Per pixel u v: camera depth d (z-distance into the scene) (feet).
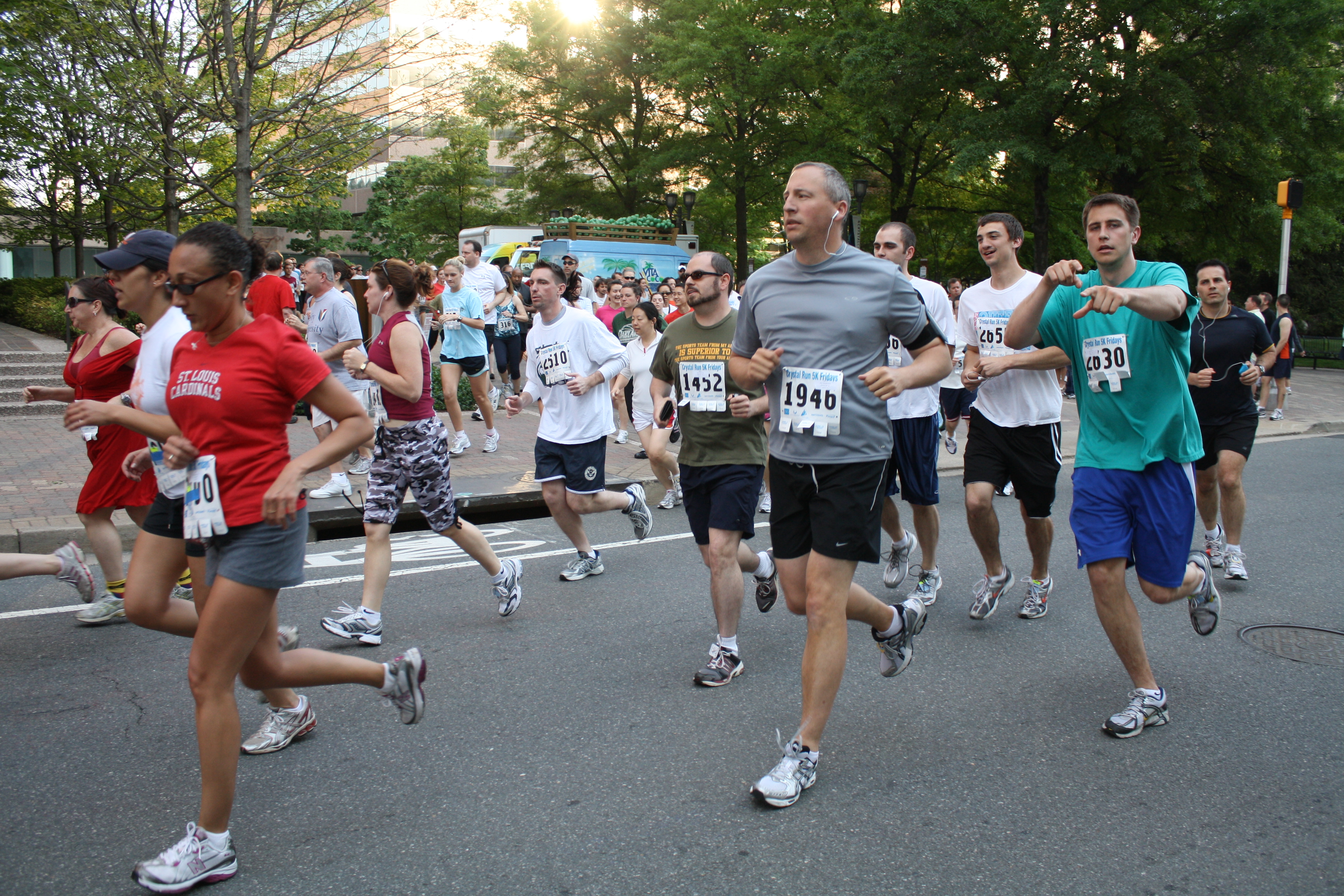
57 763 12.07
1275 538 24.77
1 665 15.33
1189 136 68.95
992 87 71.87
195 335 9.86
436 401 43.29
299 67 37.68
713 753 12.37
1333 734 13.05
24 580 20.07
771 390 11.85
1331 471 34.83
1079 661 15.76
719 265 15.48
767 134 93.86
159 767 11.99
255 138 38.09
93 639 16.52
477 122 100.73
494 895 9.29
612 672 15.23
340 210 99.60
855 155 93.35
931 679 14.92
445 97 38.55
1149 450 12.96
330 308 27.25
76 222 65.67
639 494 20.67
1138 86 68.08
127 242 12.41
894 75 74.08
